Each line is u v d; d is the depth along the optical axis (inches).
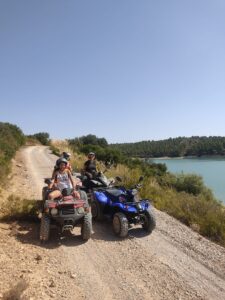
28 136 2313.0
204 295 149.7
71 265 171.6
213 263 187.3
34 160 842.2
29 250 185.0
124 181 430.0
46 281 149.2
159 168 970.1
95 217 255.8
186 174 685.9
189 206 309.3
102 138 1942.7
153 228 232.8
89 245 203.3
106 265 175.3
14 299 122.9
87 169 295.0
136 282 157.8
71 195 218.8
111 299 139.9
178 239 224.7
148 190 386.0
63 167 237.5
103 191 256.2
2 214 241.8
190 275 169.6
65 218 197.9
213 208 310.7
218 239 237.9
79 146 1389.0
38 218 242.8
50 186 229.9
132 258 187.0
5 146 856.9
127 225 218.7
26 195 338.6
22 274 151.7
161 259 188.2
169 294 148.0
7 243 190.4
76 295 140.1
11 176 441.4
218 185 936.3
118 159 914.1
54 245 198.7
